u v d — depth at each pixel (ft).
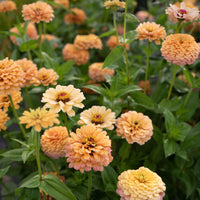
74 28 5.02
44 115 1.98
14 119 2.96
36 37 3.98
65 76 3.15
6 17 3.55
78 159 2.06
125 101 3.12
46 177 2.18
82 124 2.27
